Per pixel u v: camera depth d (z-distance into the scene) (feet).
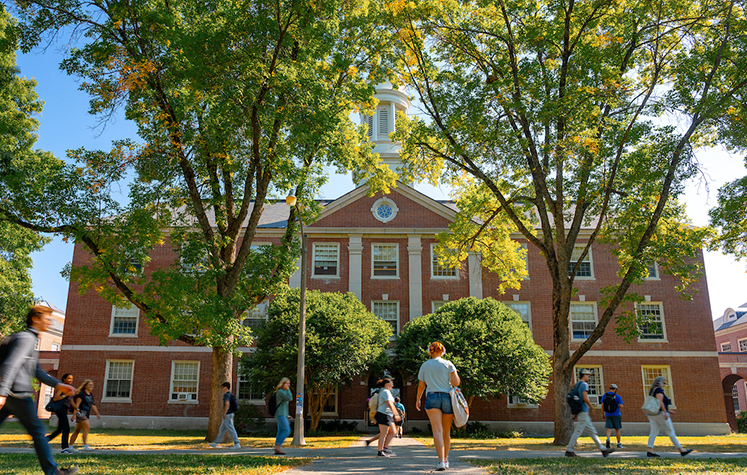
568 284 65.31
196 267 62.80
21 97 88.07
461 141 65.41
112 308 108.78
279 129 59.41
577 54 62.44
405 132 74.18
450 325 89.76
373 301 108.88
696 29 64.28
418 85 70.38
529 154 67.10
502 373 87.15
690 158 61.36
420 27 67.36
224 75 52.01
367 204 113.50
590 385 106.42
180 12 60.08
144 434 84.28
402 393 103.86
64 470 18.93
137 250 58.95
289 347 84.07
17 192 58.39
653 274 111.75
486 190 77.92
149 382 105.60
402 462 33.27
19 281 92.63
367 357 86.79
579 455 42.96
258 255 68.85
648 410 41.65
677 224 68.74
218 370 63.62
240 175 62.64
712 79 62.95
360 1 63.31
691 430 103.40
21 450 42.83
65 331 107.34
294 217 71.77
